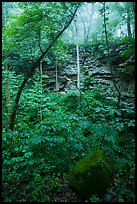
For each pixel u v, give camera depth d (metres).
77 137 5.37
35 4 6.12
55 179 4.36
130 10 10.12
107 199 3.79
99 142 5.54
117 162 4.70
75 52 14.54
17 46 6.61
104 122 6.62
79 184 3.91
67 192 4.04
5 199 3.82
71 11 6.70
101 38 12.28
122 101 9.52
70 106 10.35
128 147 5.75
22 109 9.59
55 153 4.83
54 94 11.98
